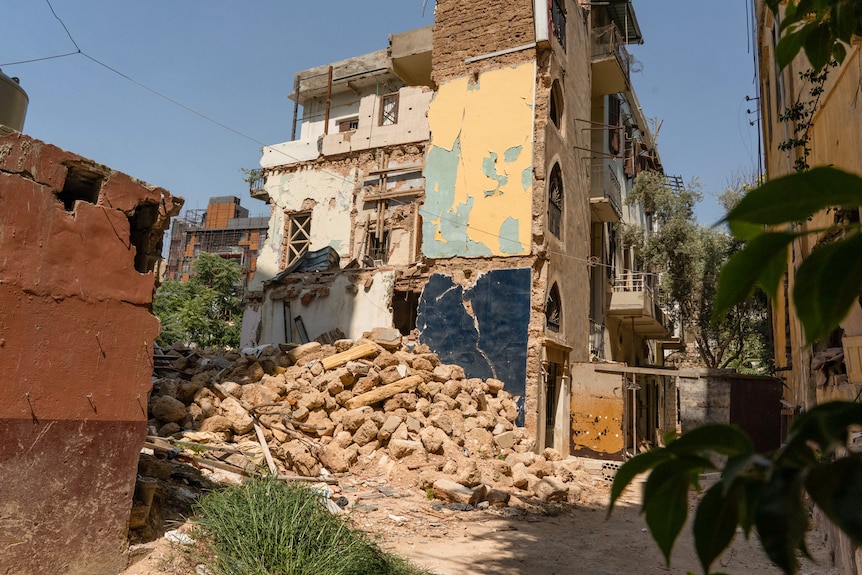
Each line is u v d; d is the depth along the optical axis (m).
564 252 17.31
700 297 25.55
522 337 15.38
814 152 9.04
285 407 11.45
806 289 0.64
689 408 15.70
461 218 16.88
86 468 5.27
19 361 4.89
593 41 22.16
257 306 21.56
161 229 6.27
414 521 8.88
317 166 23.12
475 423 13.26
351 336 18.64
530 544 8.28
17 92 5.47
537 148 16.23
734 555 8.07
